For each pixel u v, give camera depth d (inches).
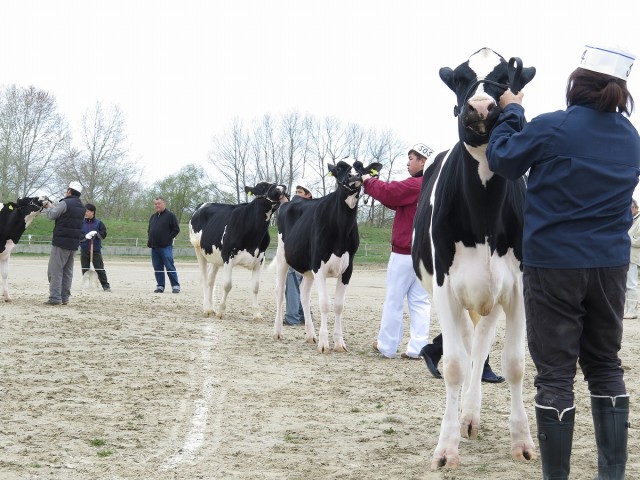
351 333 492.7
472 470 194.4
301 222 437.7
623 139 166.6
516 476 188.5
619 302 166.1
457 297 200.1
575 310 165.5
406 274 379.9
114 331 447.5
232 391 289.4
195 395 280.5
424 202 225.8
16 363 334.3
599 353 170.1
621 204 164.7
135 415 248.5
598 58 166.2
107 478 185.0
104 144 2438.5
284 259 458.6
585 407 271.3
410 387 303.3
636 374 340.2
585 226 163.0
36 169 2353.6
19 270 1055.0
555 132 163.6
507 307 202.1
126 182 2468.0
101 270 780.6
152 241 772.0
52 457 200.8
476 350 226.8
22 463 195.0
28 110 2336.4
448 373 199.8
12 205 592.1
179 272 1144.8
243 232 542.9
